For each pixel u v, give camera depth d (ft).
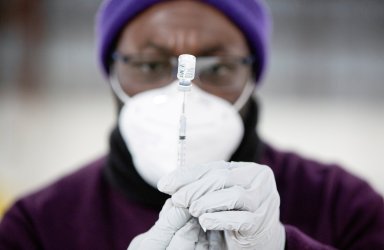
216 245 3.26
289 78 23.94
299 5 25.54
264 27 4.70
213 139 3.99
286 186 4.49
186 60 3.29
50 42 23.70
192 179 3.16
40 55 22.98
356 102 21.97
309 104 21.20
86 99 20.83
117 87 4.56
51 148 15.76
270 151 4.78
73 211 4.42
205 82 4.25
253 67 4.75
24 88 21.95
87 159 14.99
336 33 25.68
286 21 25.55
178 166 3.38
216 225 3.04
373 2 25.66
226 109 4.16
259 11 4.56
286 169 4.60
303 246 3.48
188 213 3.24
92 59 23.72
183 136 3.38
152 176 4.02
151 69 4.31
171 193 3.21
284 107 20.48
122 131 4.26
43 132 17.07
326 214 4.33
